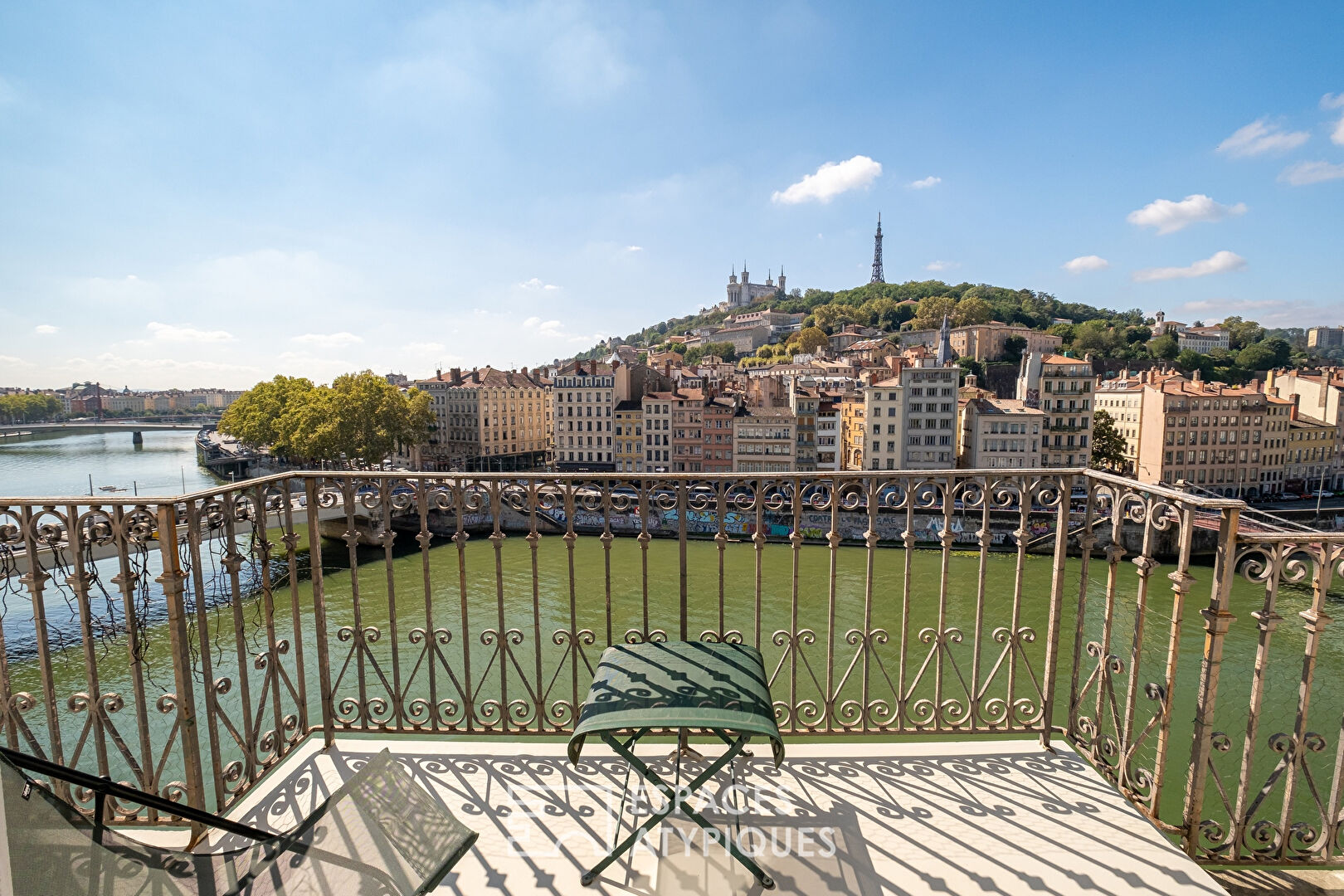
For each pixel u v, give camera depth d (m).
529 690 4.12
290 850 2.65
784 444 70.62
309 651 23.38
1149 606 29.75
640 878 3.15
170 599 3.27
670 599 31.62
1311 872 3.30
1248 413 73.38
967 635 25.98
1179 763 15.77
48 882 2.16
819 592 33.22
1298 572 3.12
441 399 96.69
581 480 3.98
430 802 3.04
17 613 26.56
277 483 3.96
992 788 3.81
